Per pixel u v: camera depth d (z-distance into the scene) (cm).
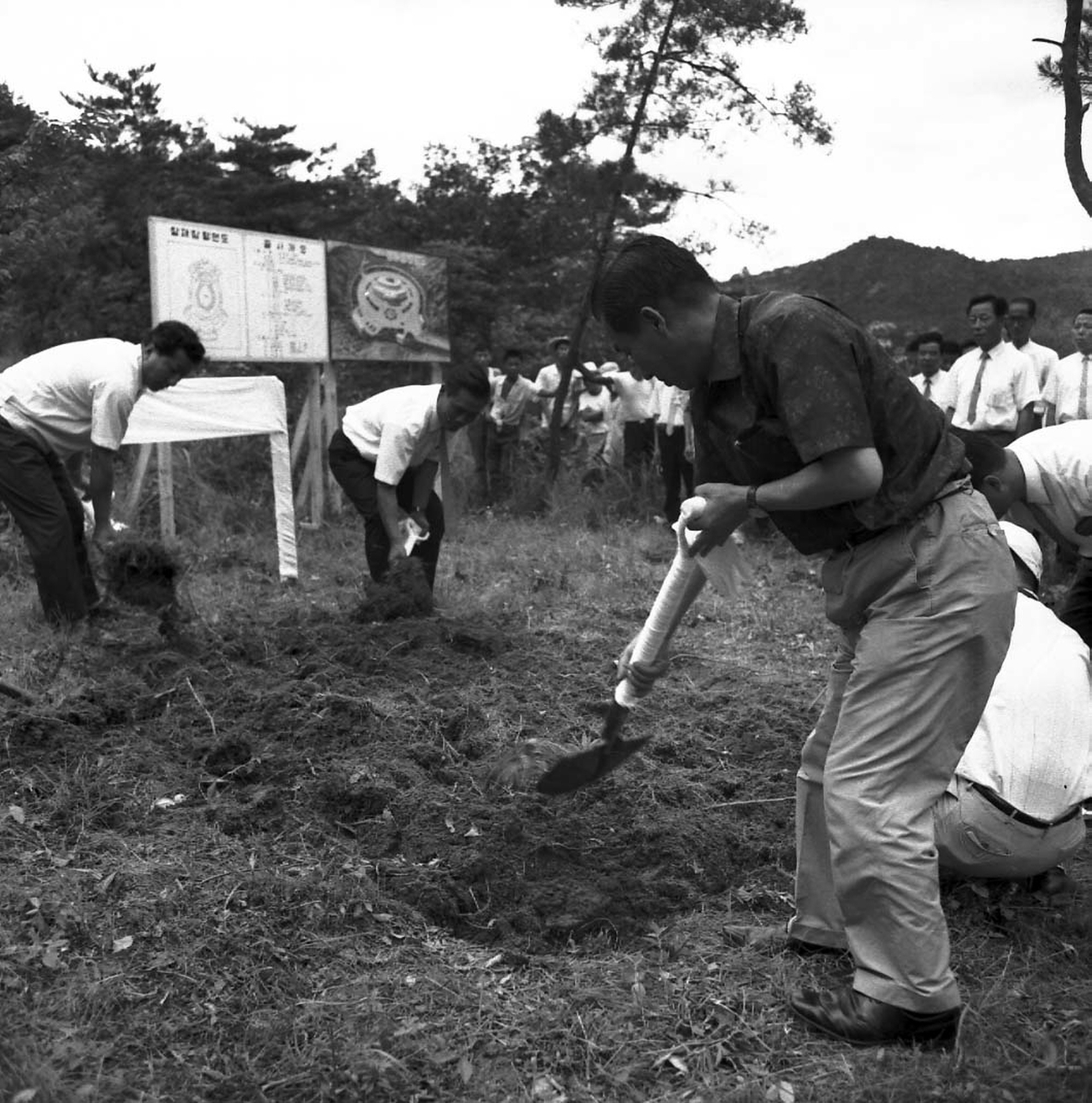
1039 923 350
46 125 1603
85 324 1828
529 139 1616
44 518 599
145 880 348
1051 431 401
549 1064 275
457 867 367
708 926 342
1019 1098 259
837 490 263
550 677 550
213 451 1190
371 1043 275
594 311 289
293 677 533
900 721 276
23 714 452
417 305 1283
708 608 743
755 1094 261
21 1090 251
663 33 1394
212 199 2481
